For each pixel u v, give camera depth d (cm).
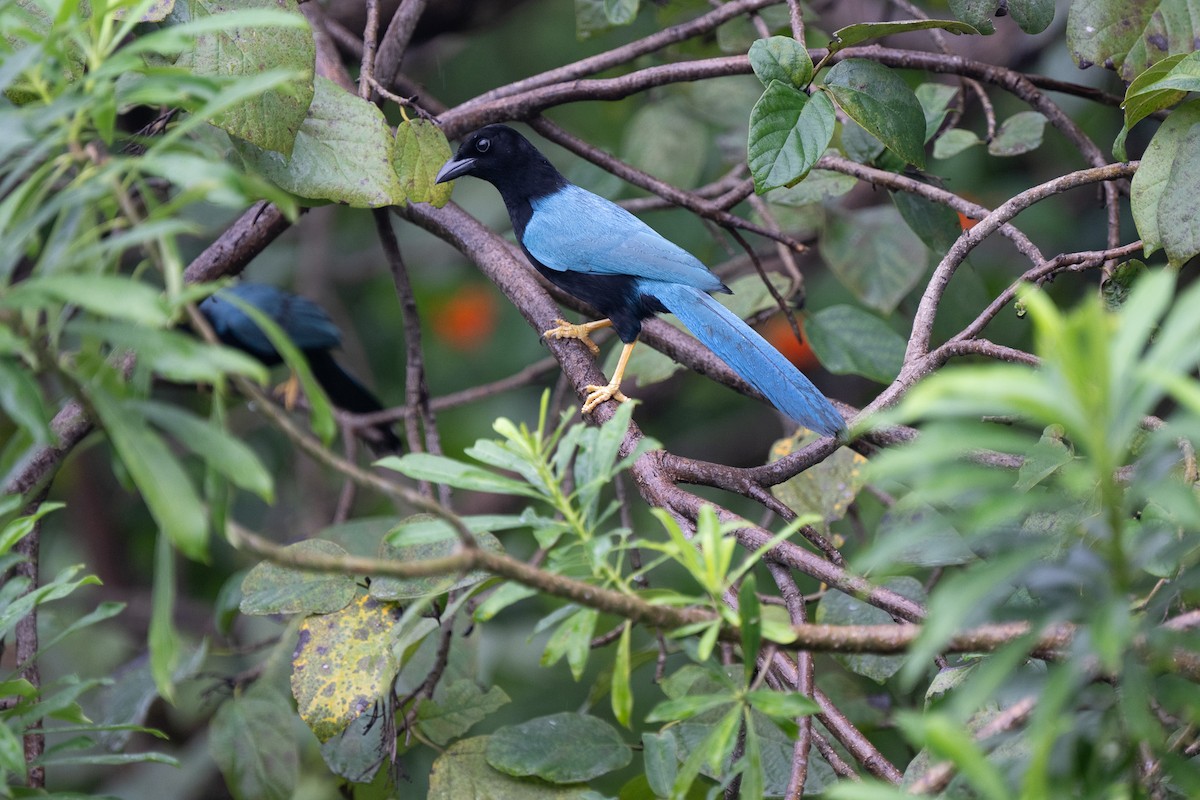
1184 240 793
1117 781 455
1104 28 930
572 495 512
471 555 449
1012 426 890
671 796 492
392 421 1466
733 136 1445
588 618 489
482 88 1648
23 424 410
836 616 902
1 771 508
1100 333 340
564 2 1648
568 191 1203
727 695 495
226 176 417
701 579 484
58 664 1265
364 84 991
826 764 791
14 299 391
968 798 504
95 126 493
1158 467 421
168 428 413
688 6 1392
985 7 956
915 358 816
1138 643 439
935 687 651
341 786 944
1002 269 1458
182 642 1120
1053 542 477
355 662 801
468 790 814
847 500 1002
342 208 1727
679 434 1753
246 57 799
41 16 723
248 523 1619
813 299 1625
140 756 597
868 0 1598
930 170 1523
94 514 1600
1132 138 1428
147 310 382
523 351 1681
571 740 818
